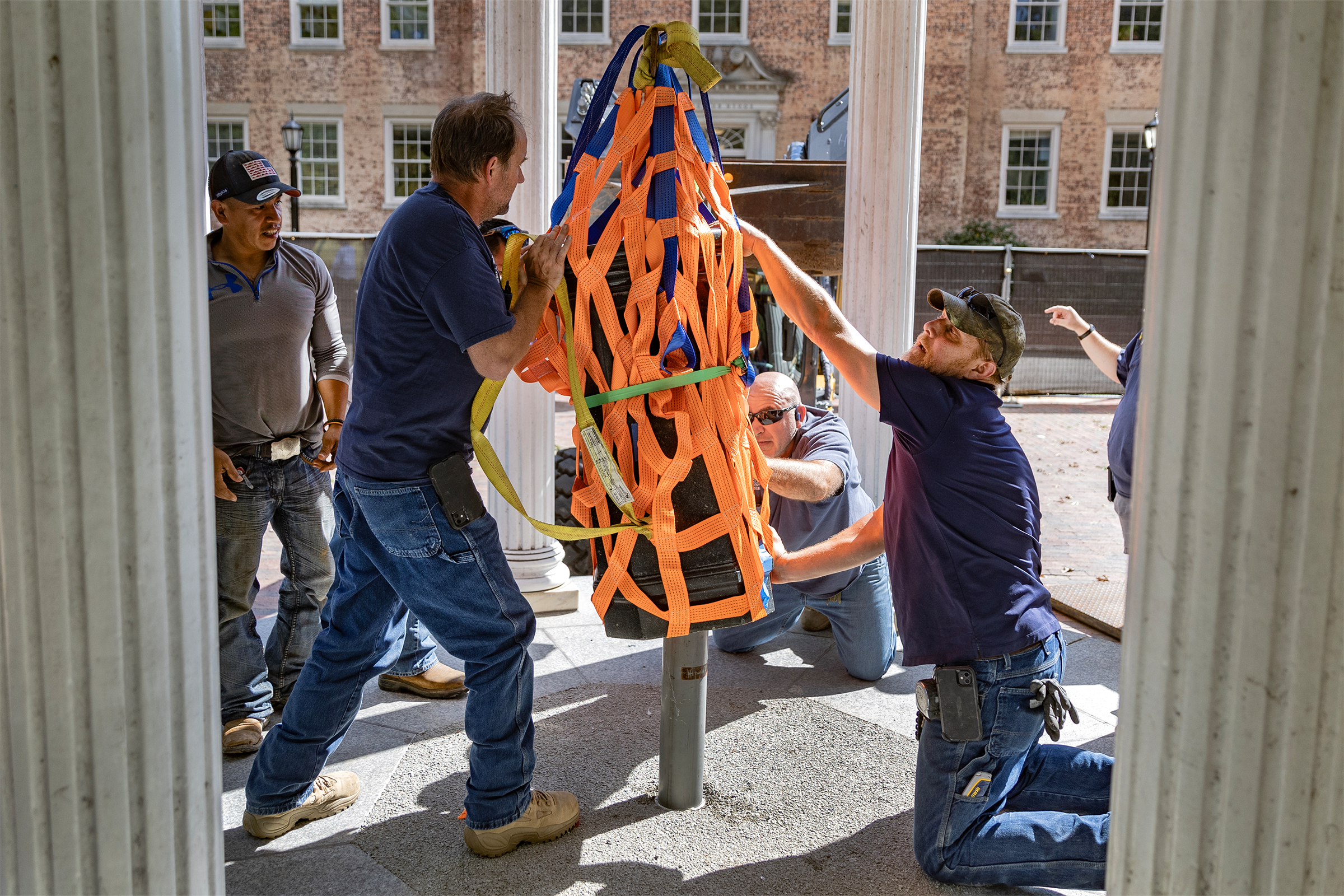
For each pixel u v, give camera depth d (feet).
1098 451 28.89
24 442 4.14
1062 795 7.96
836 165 16.07
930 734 7.59
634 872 7.86
